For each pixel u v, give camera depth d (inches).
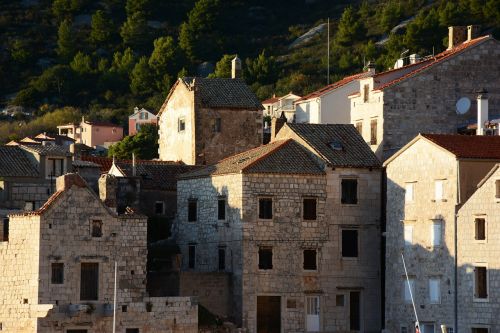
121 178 6988.2
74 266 5684.1
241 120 7765.8
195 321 5885.8
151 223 6929.1
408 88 7042.3
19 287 5669.3
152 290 6314.0
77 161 7066.9
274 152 6496.1
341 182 6471.5
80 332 5659.5
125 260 5792.3
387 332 6333.7
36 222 5625.0
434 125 7047.2
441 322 6008.9
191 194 6732.3
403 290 6245.1
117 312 5738.2
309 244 6397.6
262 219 6348.4
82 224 5713.6
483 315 5802.2
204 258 6604.3
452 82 7086.6
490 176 5802.2
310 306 6397.6
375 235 6505.9
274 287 6333.7
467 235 5890.8
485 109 6865.2
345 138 6658.5
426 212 6131.9
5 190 6387.8
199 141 7682.1
